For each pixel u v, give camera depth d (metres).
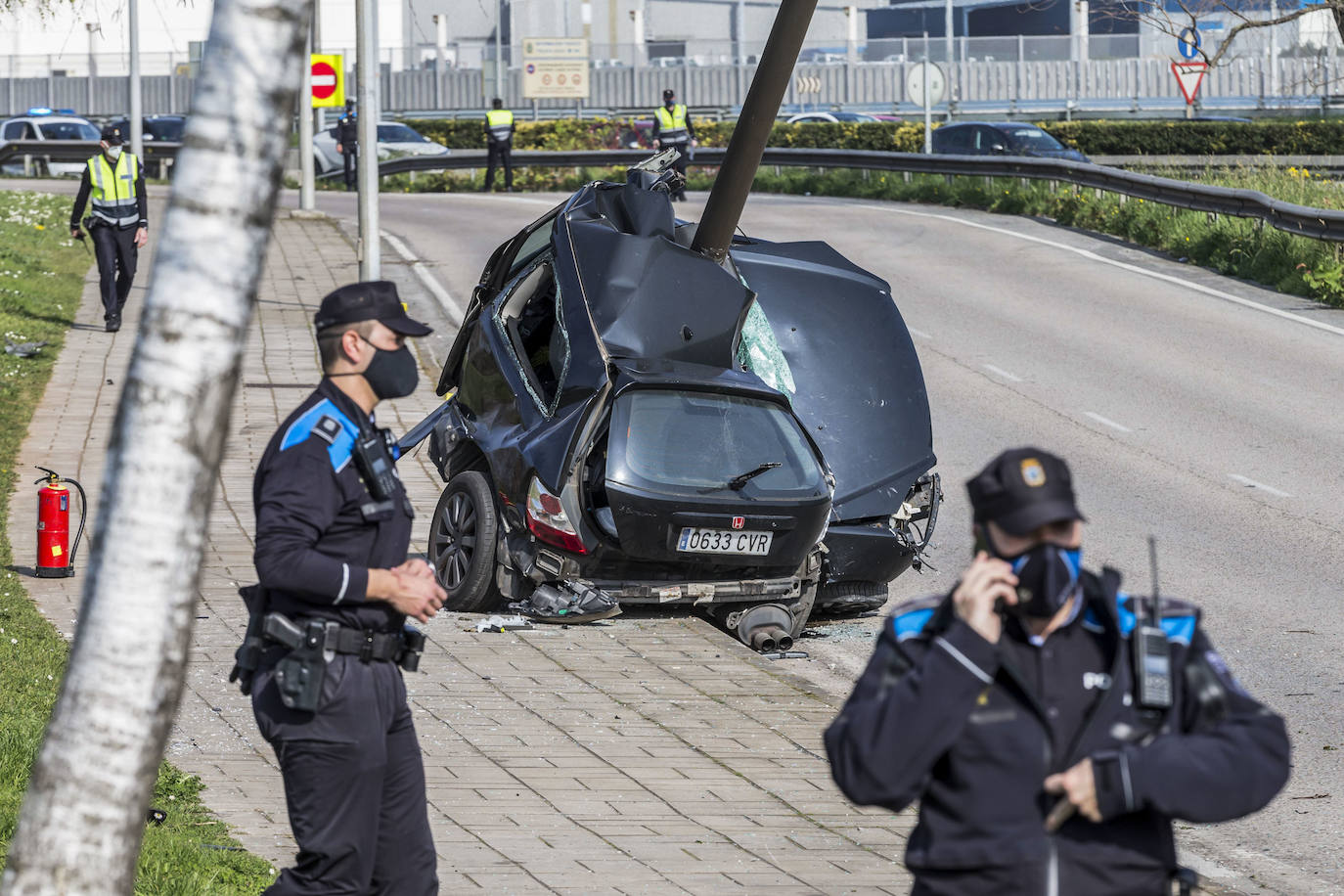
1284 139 104.00
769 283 29.48
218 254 7.20
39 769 7.36
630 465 24.14
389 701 11.23
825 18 185.00
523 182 101.19
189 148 7.22
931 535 29.47
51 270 57.34
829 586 26.97
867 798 7.84
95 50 138.12
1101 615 8.05
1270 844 17.28
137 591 7.20
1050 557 7.70
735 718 20.97
